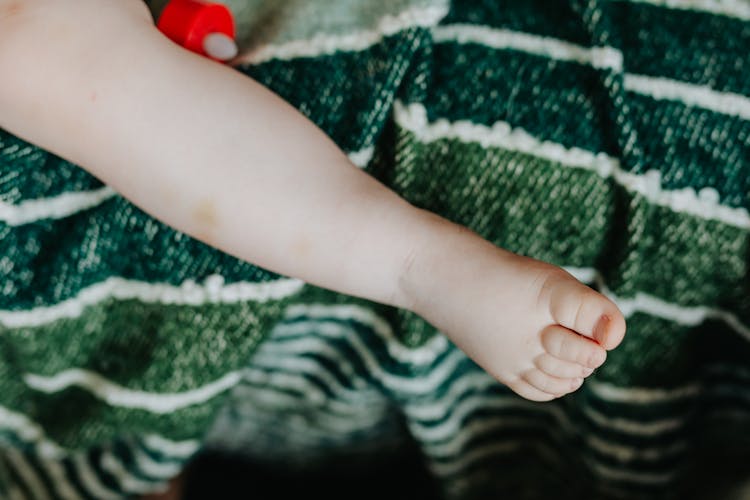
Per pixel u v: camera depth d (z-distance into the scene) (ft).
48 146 1.51
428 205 1.66
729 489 2.09
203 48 1.57
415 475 2.70
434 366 1.90
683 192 1.53
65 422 1.96
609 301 1.33
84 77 1.44
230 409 2.38
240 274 1.64
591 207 1.57
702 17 1.58
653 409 1.82
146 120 1.43
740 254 1.56
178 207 1.47
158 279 1.65
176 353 1.74
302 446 2.52
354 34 1.61
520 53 1.59
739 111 1.52
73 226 1.61
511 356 1.41
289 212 1.45
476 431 2.16
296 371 2.12
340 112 1.60
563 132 1.54
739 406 1.89
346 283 1.51
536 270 1.39
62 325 1.69
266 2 1.70
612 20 1.60
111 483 2.16
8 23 1.48
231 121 1.45
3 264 1.59
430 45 1.60
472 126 1.57
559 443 2.10
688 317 1.69
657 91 1.54
